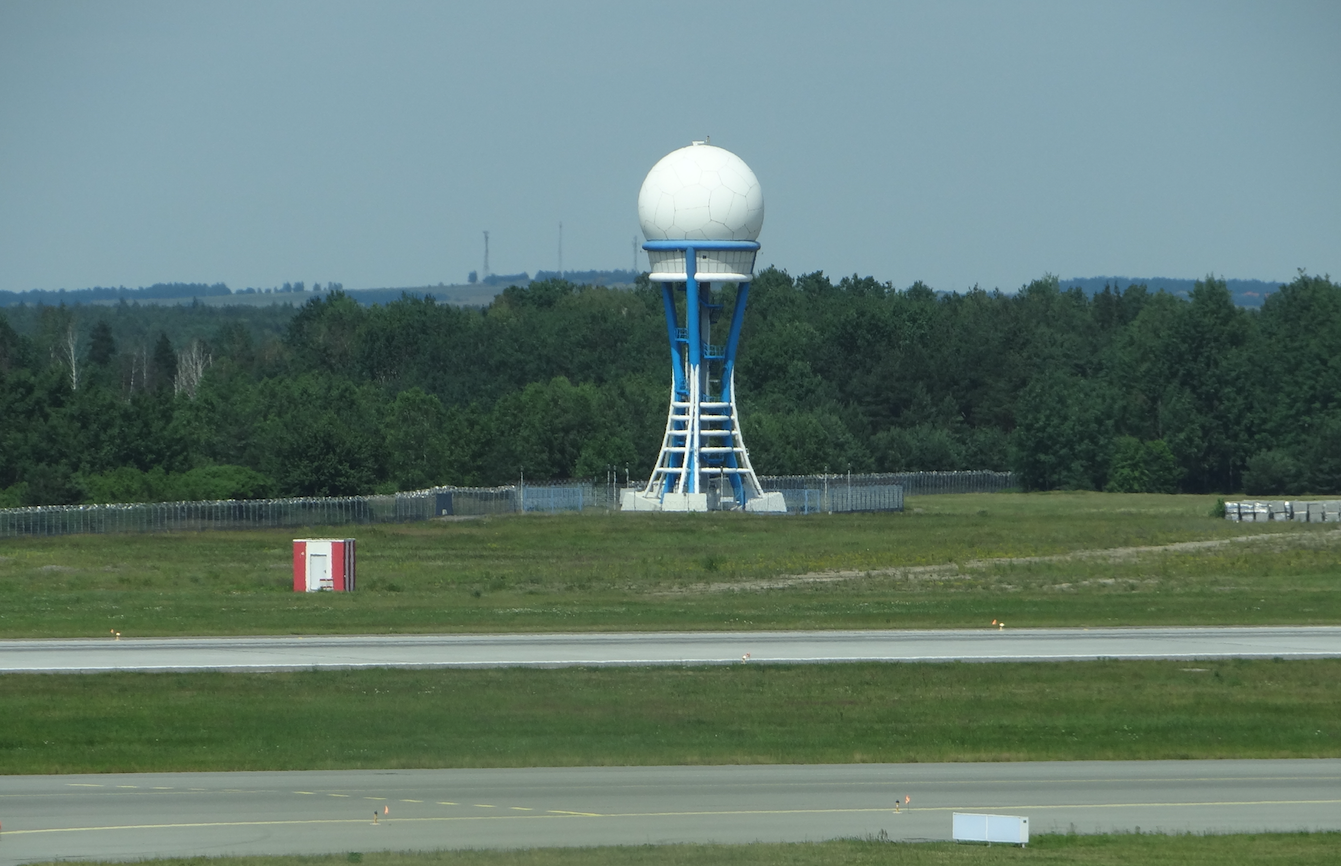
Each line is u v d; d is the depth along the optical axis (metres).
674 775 161.88
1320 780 160.25
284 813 144.38
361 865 125.25
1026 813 145.62
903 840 134.75
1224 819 143.75
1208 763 168.88
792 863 125.56
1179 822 142.50
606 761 168.75
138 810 145.62
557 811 145.25
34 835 136.25
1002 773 163.25
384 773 162.75
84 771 164.00
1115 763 168.75
